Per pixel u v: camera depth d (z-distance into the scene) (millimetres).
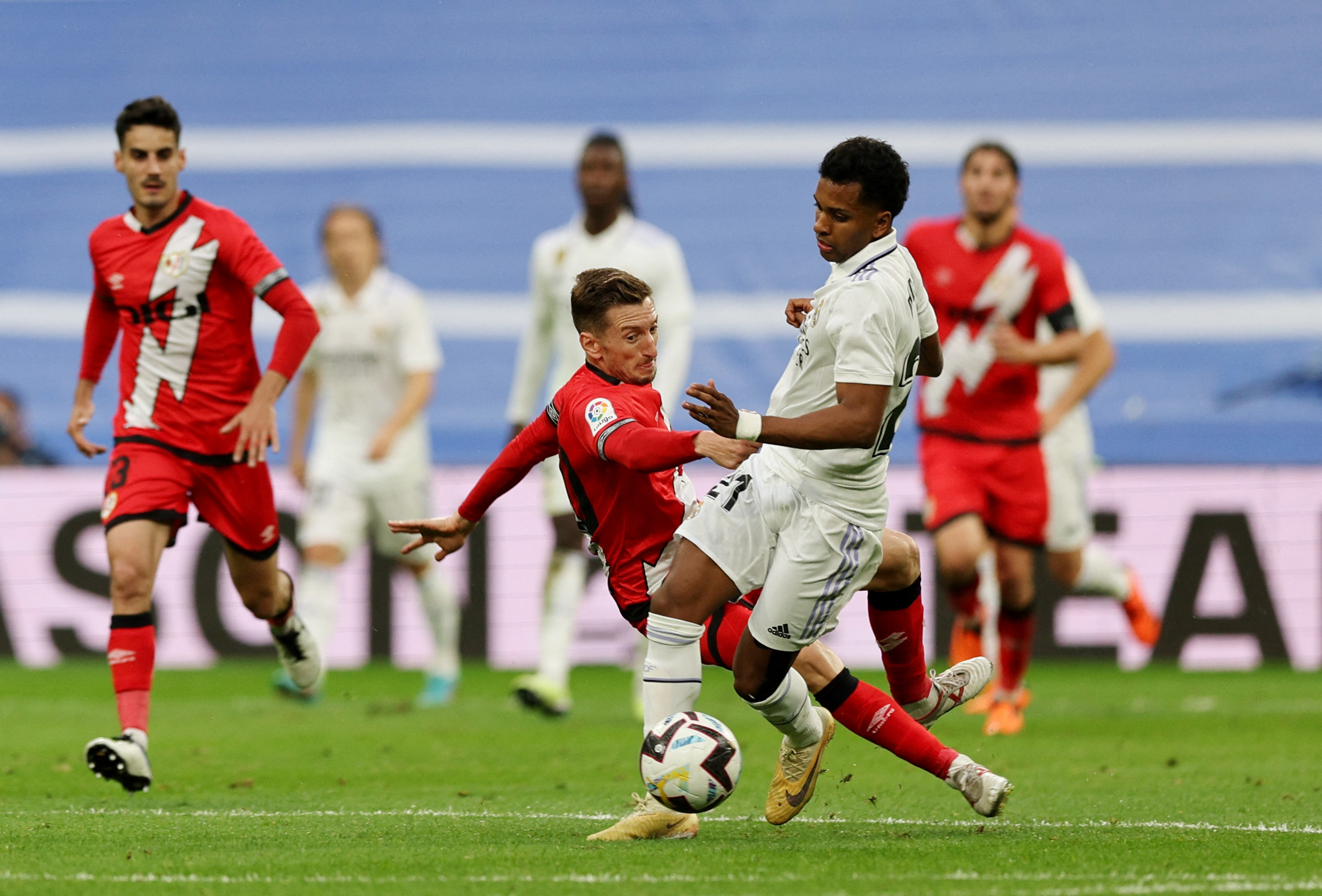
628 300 16188
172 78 62000
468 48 62250
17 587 43344
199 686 38844
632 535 16656
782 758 17047
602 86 61469
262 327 57312
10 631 43281
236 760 24500
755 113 60625
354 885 13258
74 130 61469
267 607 22281
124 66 62094
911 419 51719
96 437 55281
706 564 15969
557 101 61375
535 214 60156
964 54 60875
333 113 61500
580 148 60875
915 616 17172
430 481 40531
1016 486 28391
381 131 61219
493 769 23391
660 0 62344
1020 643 28500
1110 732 28234
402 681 41125
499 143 60969
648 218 59469
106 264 20859
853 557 15883
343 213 34500
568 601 31938
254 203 60750
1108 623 42938
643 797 18766
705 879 13438
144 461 20547
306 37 62438
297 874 13797
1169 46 60438
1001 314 28453
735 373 57000
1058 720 30688
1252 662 42688
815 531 15742
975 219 28578
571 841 15883
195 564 42562
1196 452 54031
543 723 30641
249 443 20422
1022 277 28312
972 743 26562
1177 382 55125
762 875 13625
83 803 19609
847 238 15781
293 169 61094
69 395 56719
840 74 61062
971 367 28578
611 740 27406
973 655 28891
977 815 18234
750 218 59125
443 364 57281
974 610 28844
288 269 59969
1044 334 34688
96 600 43438
